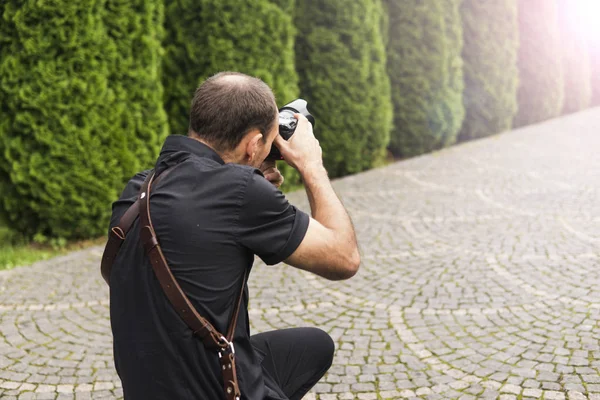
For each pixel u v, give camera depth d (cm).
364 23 818
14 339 363
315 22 802
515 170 835
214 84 163
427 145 1034
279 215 154
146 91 565
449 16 1031
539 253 491
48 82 504
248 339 163
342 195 718
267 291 434
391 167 886
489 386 298
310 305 408
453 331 360
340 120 823
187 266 149
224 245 150
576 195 678
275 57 696
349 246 163
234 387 151
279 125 178
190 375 150
